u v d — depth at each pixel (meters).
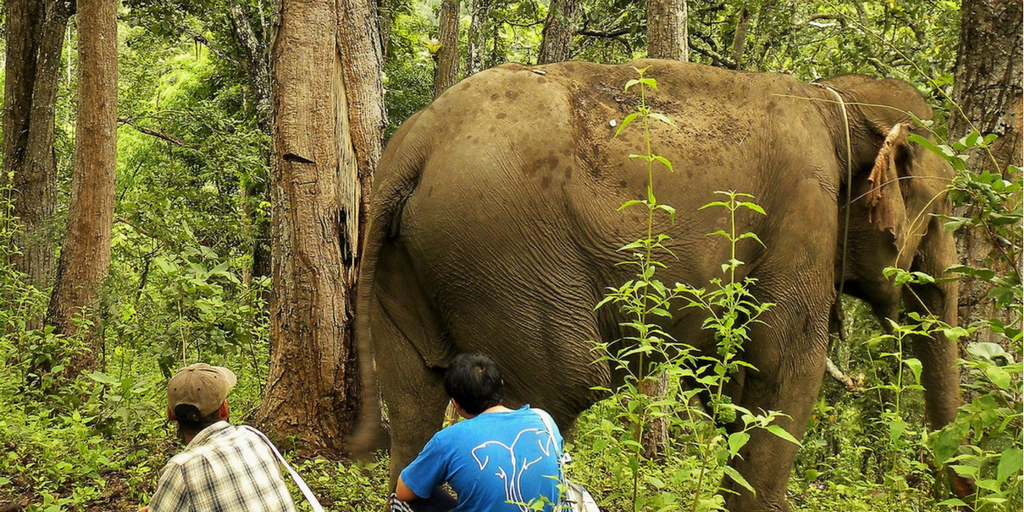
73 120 18.02
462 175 3.56
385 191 3.73
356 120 6.14
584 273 3.67
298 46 5.84
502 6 12.39
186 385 2.77
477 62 13.05
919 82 7.44
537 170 3.58
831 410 6.33
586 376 3.71
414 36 16.34
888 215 4.09
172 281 6.07
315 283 5.92
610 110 3.79
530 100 3.68
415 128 3.75
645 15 10.72
